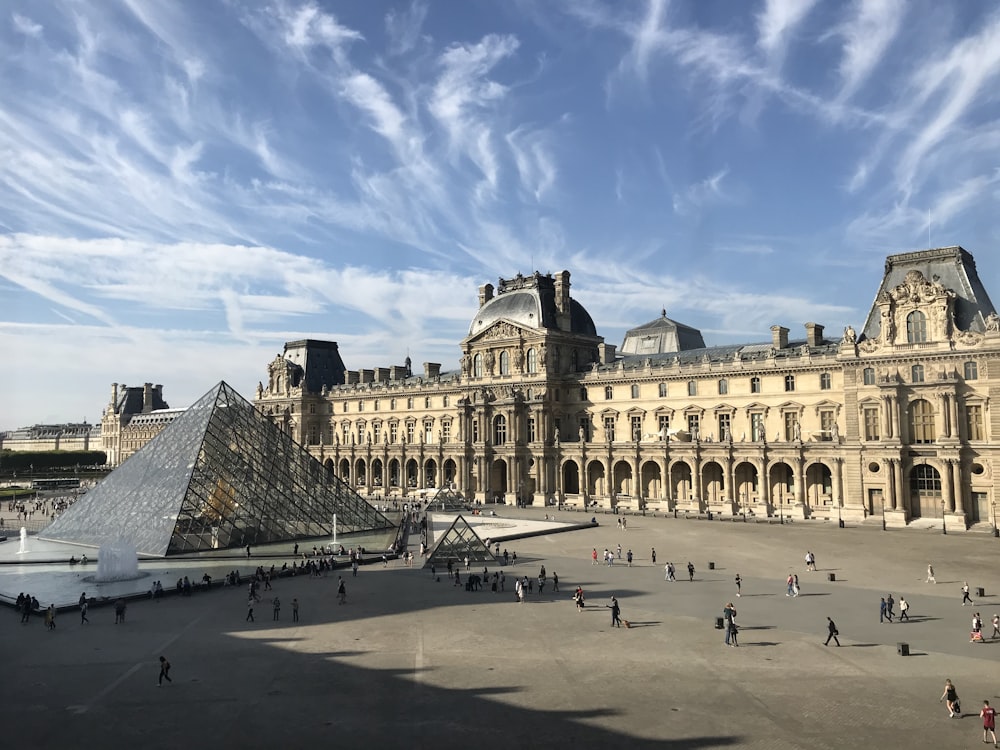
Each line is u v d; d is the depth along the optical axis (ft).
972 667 148.97
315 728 122.31
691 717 125.08
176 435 354.95
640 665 152.66
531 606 207.92
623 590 226.58
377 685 142.61
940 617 188.03
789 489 425.69
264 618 198.49
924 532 345.51
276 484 350.23
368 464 639.35
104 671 153.38
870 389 382.22
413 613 201.46
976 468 349.41
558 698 134.62
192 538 307.37
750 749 112.47
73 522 357.41
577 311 566.36
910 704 129.49
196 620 197.47
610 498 485.97
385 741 116.98
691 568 240.12
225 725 124.06
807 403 421.59
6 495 640.17
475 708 130.31
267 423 369.50
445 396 605.73
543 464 517.14
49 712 130.72
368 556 296.51
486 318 577.43
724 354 480.64
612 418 510.58
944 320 358.43
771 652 160.25
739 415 449.89
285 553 308.40
